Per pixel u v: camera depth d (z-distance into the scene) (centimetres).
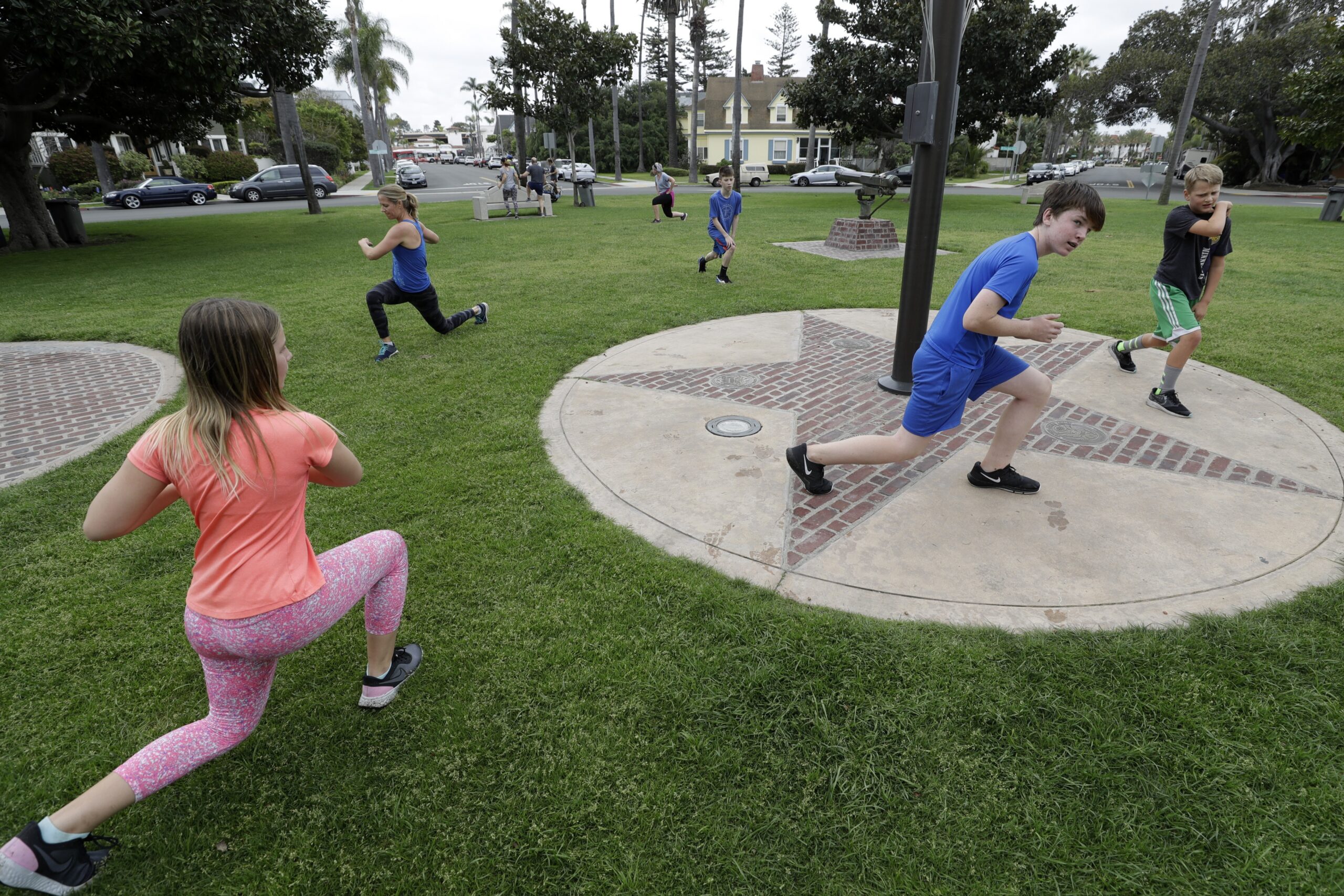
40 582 320
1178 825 197
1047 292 927
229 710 194
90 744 232
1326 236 1500
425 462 434
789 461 378
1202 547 331
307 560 193
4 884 178
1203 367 593
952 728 230
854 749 224
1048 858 189
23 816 206
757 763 220
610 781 215
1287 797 203
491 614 291
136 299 963
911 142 478
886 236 1284
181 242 1642
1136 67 4550
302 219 2156
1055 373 580
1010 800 206
